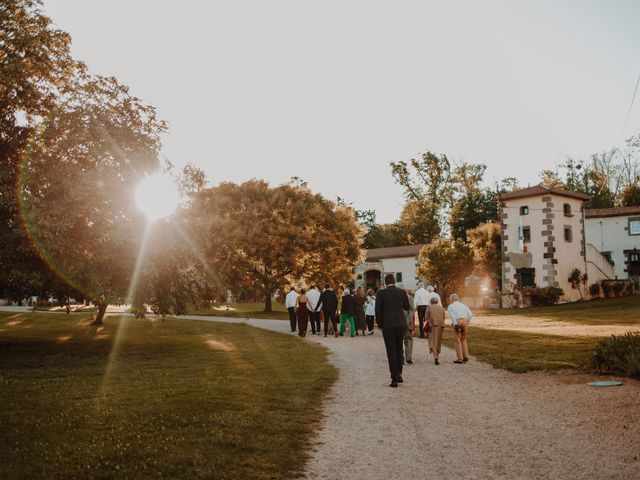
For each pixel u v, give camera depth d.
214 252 36.41
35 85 15.70
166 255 14.46
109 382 10.04
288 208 39.56
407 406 8.40
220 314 37.72
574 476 5.20
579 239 39.62
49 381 10.16
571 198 39.56
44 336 20.47
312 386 9.85
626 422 7.04
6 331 22.75
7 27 15.29
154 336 20.52
